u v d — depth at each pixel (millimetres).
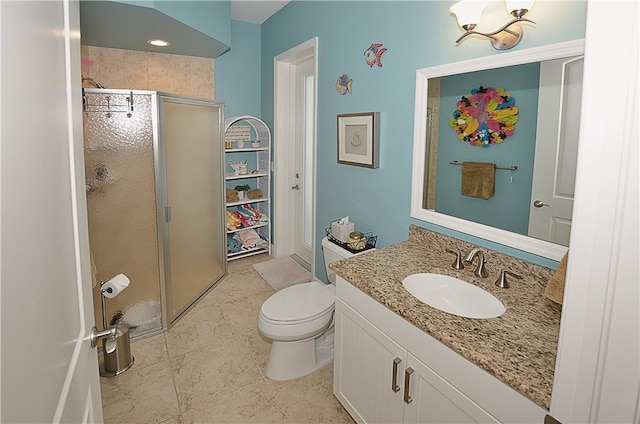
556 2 1346
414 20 1950
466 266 1752
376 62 2232
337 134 2680
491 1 1541
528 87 1481
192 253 2996
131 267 2533
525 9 1364
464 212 1802
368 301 1586
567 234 1411
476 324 1254
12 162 508
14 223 513
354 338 1714
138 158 2428
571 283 598
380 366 1549
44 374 617
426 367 1308
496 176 1643
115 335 1036
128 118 2348
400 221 2195
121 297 2539
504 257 1612
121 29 2570
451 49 1762
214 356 2383
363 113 2354
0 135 471
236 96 3895
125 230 2467
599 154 540
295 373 2182
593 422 583
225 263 3553
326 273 2801
